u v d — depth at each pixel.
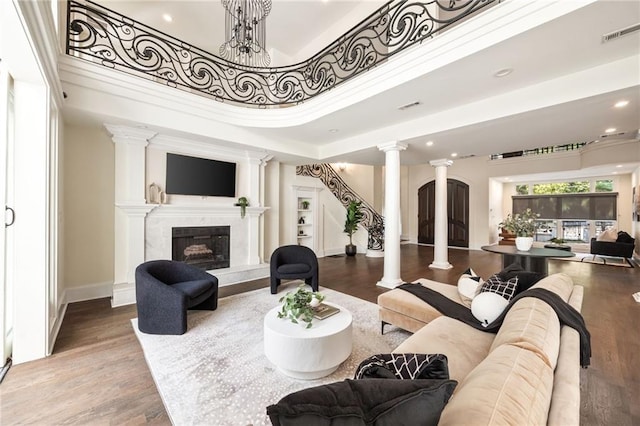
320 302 2.53
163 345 2.60
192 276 3.53
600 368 2.21
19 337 2.29
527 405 0.76
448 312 2.33
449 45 2.52
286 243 6.82
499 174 8.90
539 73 2.71
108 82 3.36
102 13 3.38
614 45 2.24
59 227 3.15
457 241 9.76
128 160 4.08
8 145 2.30
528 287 2.26
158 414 1.75
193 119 4.11
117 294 3.68
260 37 5.37
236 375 2.13
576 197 9.24
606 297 4.03
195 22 5.23
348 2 4.93
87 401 1.85
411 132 4.16
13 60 2.00
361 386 0.89
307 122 4.25
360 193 9.79
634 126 3.63
